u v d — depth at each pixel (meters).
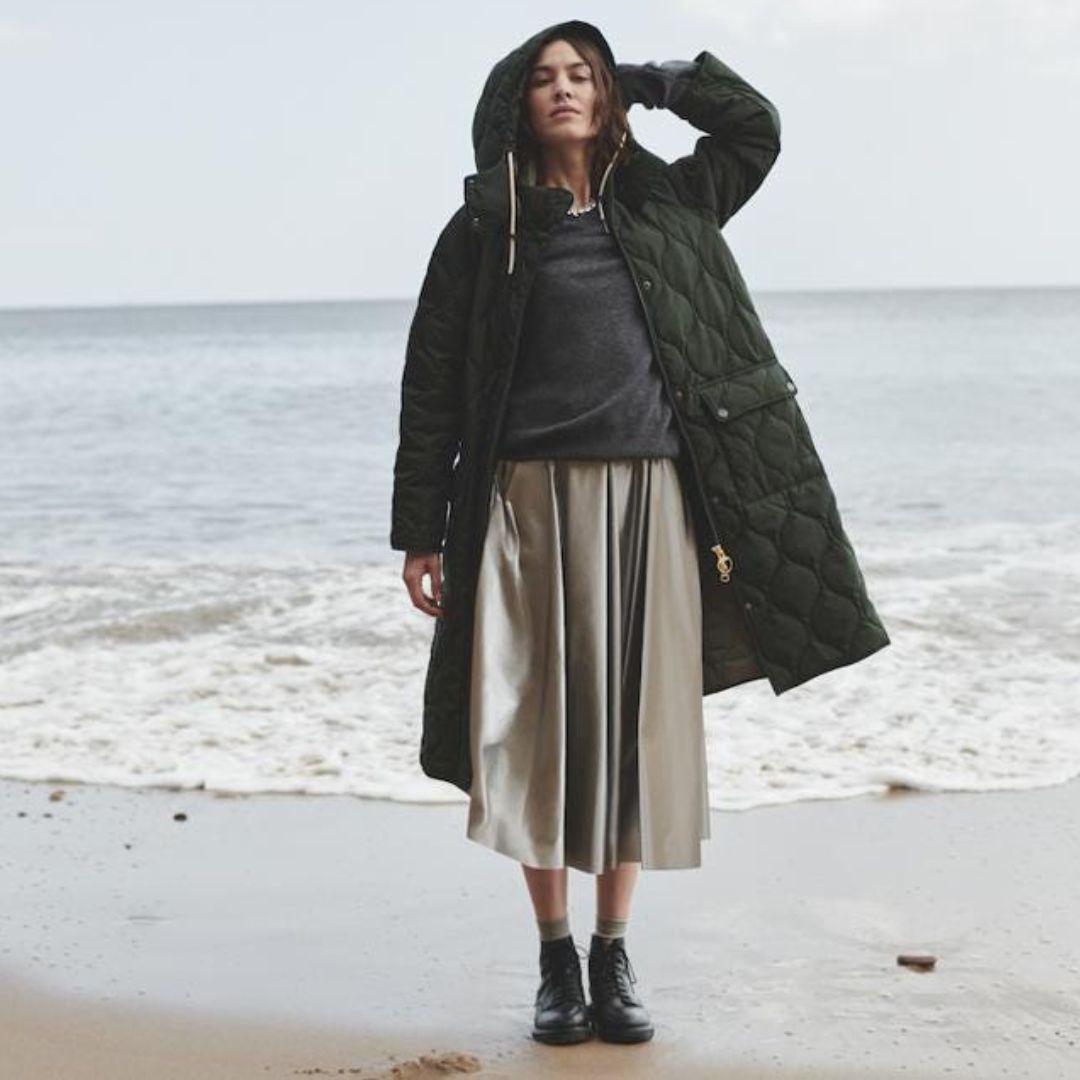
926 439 19.34
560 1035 3.22
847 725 5.99
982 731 5.87
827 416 23.03
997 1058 3.13
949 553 10.55
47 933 3.97
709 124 3.38
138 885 4.36
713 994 3.50
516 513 3.20
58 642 8.05
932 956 3.66
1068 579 9.27
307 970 3.69
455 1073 3.08
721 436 3.21
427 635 7.94
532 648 3.21
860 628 3.28
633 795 3.25
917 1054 3.15
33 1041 3.29
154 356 64.06
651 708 3.20
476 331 3.20
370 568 10.36
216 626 8.34
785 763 5.50
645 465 3.19
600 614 3.17
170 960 3.77
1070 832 4.67
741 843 4.64
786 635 3.26
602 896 3.34
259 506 14.88
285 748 5.85
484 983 3.60
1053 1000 3.42
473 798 3.14
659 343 3.18
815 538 3.27
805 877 4.31
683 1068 3.11
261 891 4.29
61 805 5.20
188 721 6.26
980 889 4.18
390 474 17.42
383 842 4.73
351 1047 3.24
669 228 3.25
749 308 3.29
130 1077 3.10
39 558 11.62
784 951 3.76
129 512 14.60
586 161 3.27
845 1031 3.28
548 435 3.16
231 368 50.12
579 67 3.21
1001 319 87.69
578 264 3.18
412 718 6.27
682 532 3.23
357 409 28.56
